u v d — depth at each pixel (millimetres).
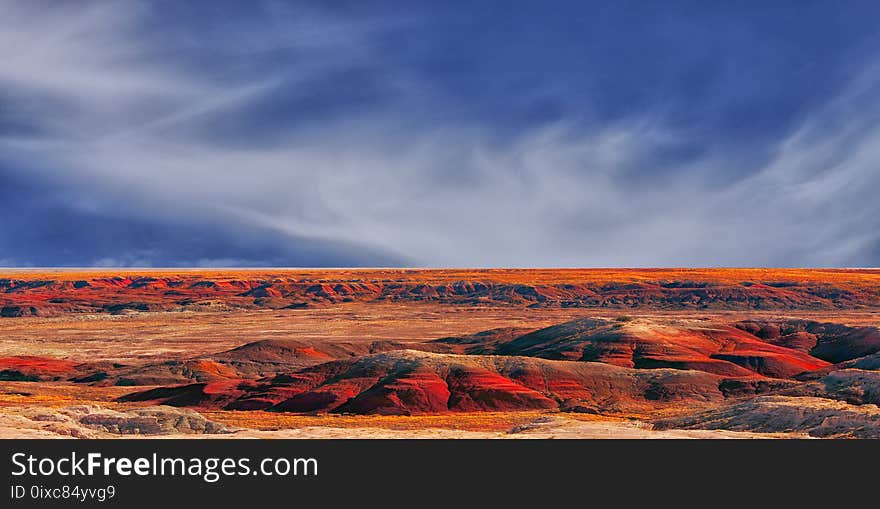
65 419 44688
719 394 74875
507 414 66062
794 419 44688
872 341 97188
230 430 47219
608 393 75812
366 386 76562
